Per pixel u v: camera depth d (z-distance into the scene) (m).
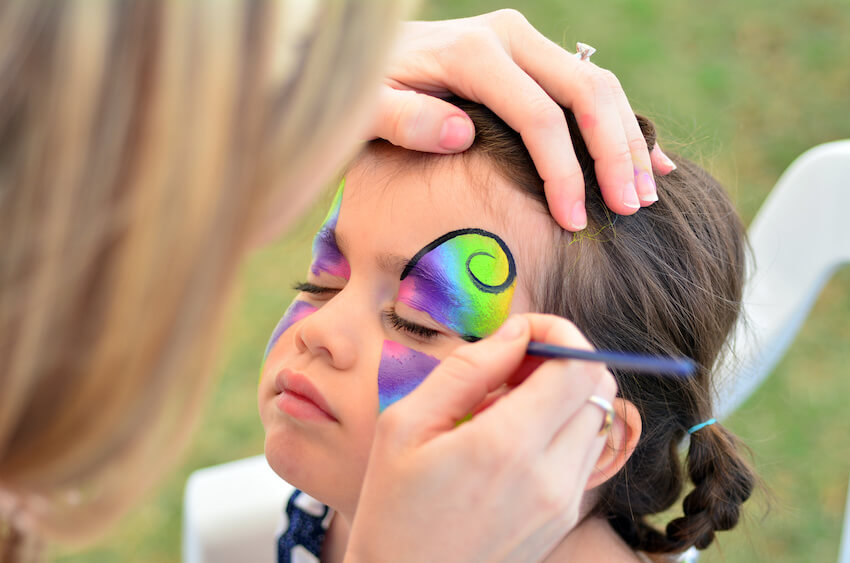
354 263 1.17
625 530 1.38
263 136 0.59
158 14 0.52
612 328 1.18
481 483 0.83
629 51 3.95
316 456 1.12
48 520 0.73
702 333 1.26
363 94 0.62
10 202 0.52
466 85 1.16
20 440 0.63
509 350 0.86
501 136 1.17
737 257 1.40
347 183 1.20
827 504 2.43
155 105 0.52
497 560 0.87
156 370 0.59
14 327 0.54
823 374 2.81
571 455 0.86
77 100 0.51
